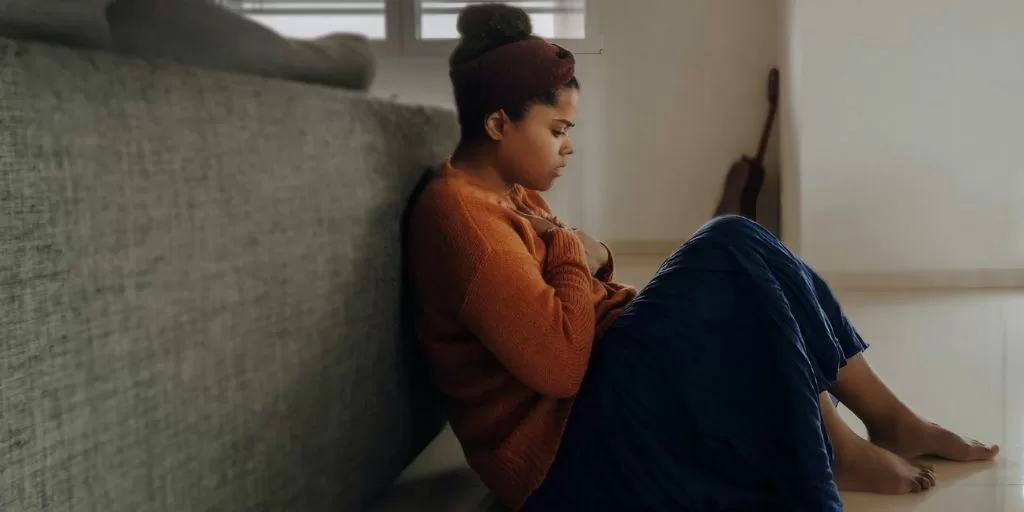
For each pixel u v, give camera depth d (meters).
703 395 0.95
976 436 1.43
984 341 2.09
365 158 1.02
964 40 2.85
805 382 0.92
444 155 1.34
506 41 1.10
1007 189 2.90
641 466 0.97
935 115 2.90
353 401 1.00
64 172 0.53
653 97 3.67
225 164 0.72
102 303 0.57
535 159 1.10
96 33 0.63
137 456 0.61
